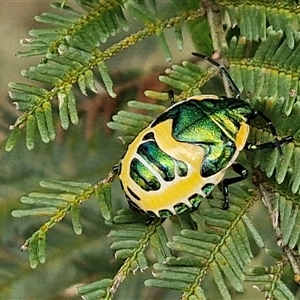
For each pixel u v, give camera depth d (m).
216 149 0.14
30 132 0.14
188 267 0.13
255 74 0.14
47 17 0.14
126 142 0.14
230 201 0.14
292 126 0.14
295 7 0.14
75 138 0.17
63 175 0.17
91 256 0.17
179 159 0.13
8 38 0.21
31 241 0.13
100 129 0.17
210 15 0.15
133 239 0.14
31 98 0.14
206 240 0.13
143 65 0.17
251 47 0.14
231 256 0.13
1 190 0.17
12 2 0.21
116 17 0.14
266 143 0.14
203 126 0.14
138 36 0.14
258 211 0.17
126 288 0.17
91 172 0.17
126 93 0.17
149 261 0.17
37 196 0.13
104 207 0.14
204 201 0.16
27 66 0.20
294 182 0.13
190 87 0.14
